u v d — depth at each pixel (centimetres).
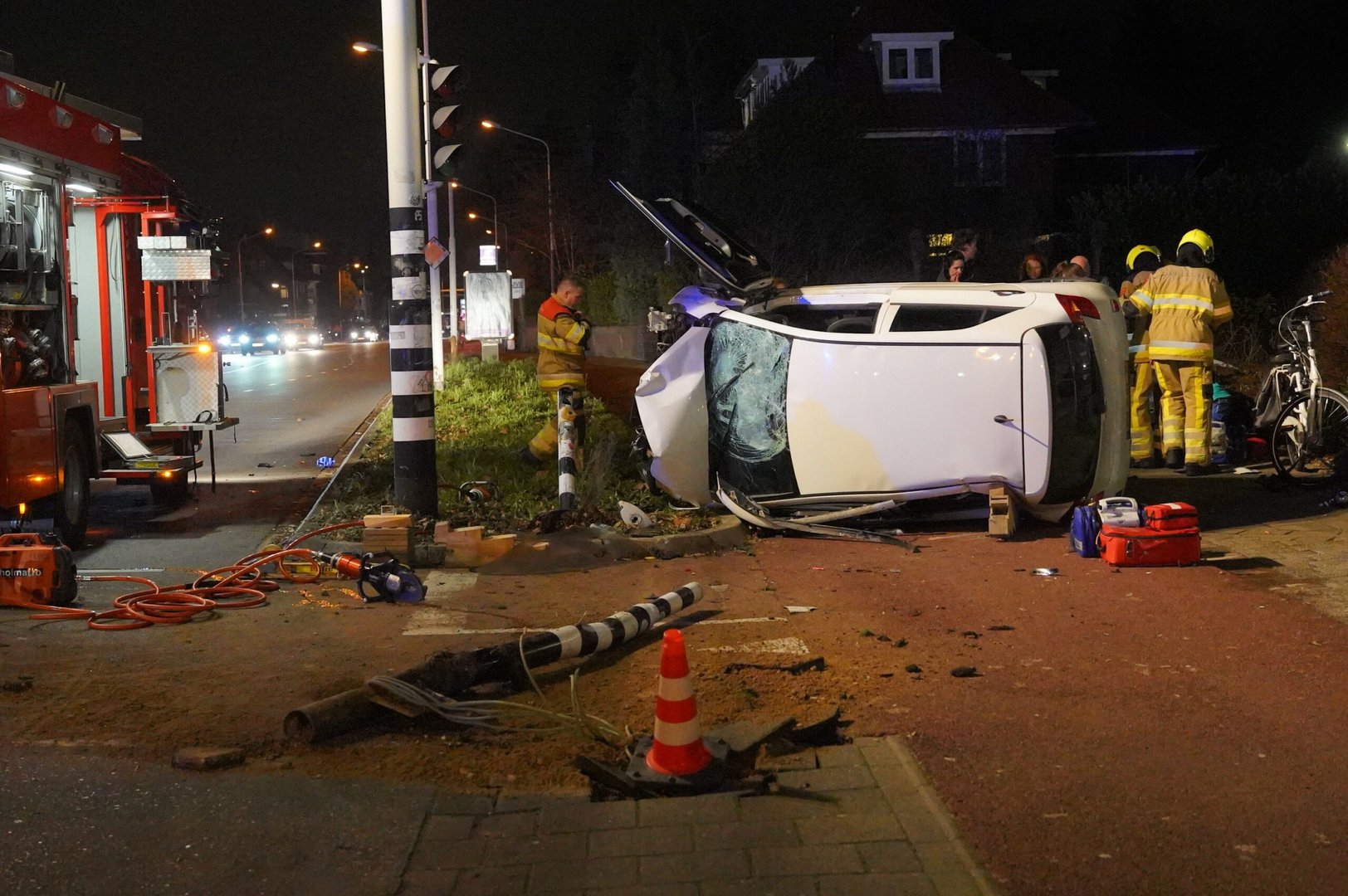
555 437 1155
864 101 3600
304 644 654
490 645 650
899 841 400
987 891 367
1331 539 848
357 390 2661
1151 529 790
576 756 482
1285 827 407
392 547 838
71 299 1005
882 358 902
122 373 1156
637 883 380
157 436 1230
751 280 1027
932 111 3903
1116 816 418
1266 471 1162
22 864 400
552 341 1117
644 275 4150
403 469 948
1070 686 555
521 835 415
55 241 973
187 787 458
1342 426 1065
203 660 623
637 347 3784
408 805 441
